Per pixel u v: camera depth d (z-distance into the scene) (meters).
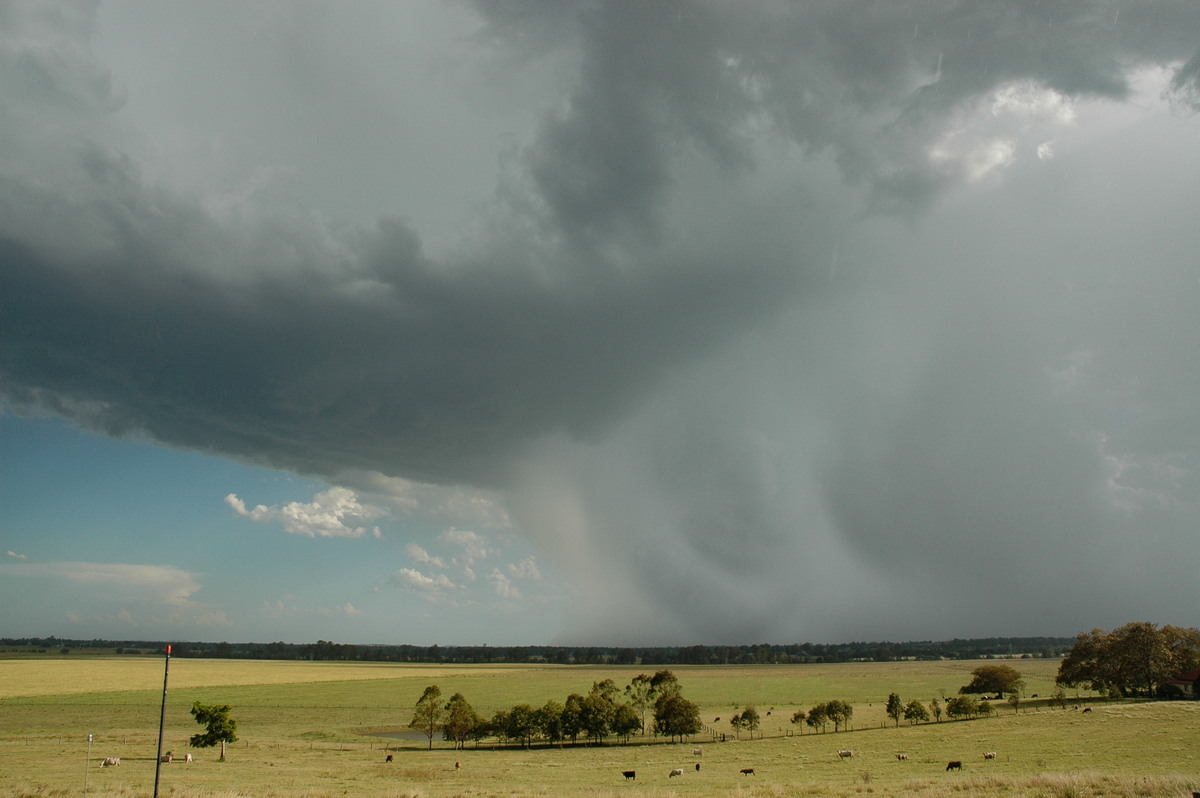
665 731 105.31
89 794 44.50
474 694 178.88
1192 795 35.50
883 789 44.75
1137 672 119.19
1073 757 61.94
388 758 78.19
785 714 133.25
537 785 56.81
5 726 109.25
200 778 58.56
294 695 167.50
